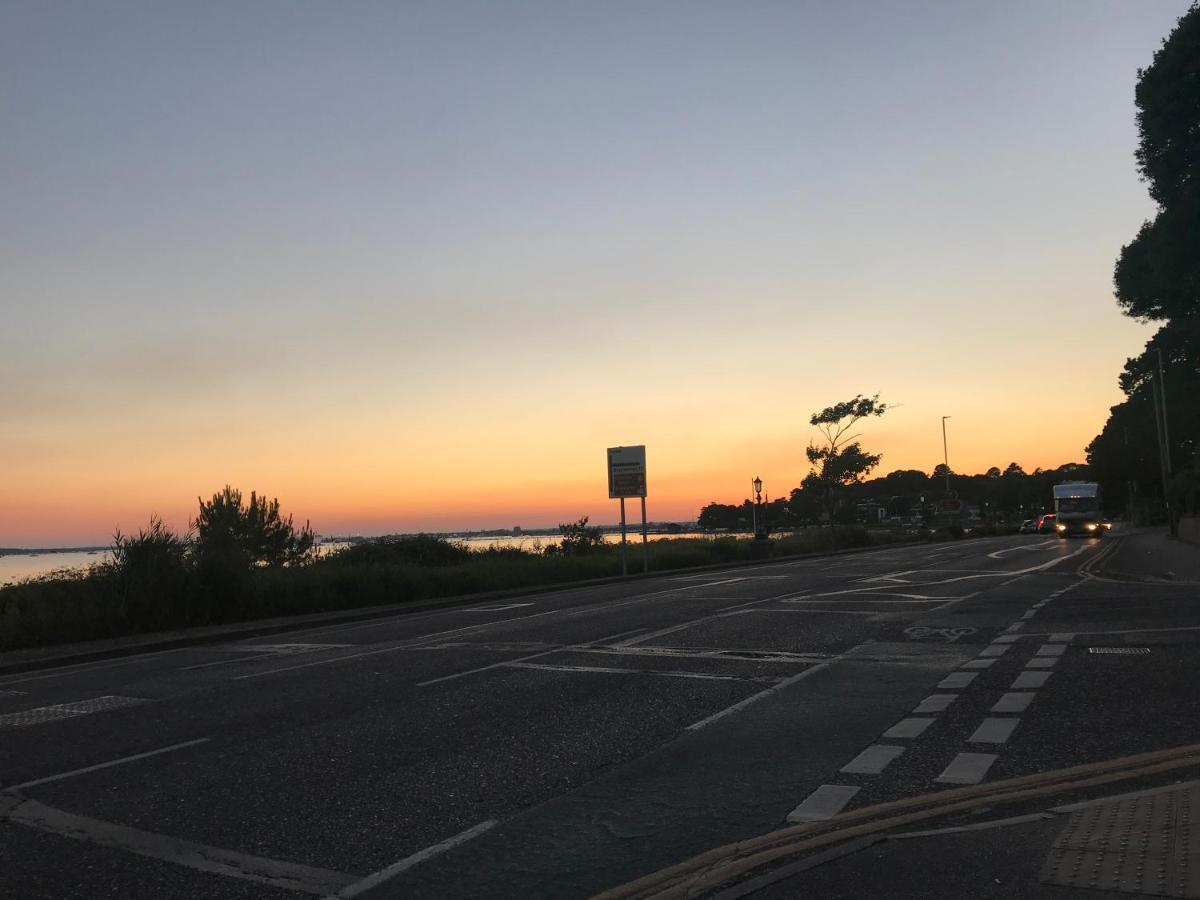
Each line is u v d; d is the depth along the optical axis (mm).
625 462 33469
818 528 63469
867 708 9094
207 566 21172
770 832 5688
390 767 7551
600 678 11250
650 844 5613
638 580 31000
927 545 53562
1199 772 6219
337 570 26062
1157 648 11523
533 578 30812
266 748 8344
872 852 5082
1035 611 16344
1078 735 7582
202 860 5570
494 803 6543
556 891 4965
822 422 55188
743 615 17562
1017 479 158750
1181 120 25594
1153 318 35250
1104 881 4441
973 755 7180
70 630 18312
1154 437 83750
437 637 16266
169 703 10836
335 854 5617
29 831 6195
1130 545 43188
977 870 4734
